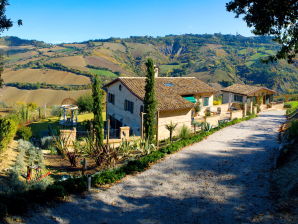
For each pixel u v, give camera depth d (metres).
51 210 10.76
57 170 17.12
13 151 18.14
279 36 18.30
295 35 17.62
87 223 9.98
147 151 19.84
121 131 23.95
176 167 16.28
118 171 15.02
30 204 10.81
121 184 13.83
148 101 22.52
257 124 31.50
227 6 16.78
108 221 10.20
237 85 52.16
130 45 189.38
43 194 11.38
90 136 22.45
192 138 22.78
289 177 12.53
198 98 36.75
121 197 12.30
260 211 10.27
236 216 10.14
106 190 13.05
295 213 9.55
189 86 36.19
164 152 18.81
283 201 10.69
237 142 22.33
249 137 24.27
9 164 15.20
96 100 21.92
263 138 23.75
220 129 28.28
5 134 17.27
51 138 24.38
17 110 41.91
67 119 37.50
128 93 29.72
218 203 11.38
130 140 23.05
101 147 18.28
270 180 13.19
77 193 12.56
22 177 14.26
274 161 16.06
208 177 14.52
